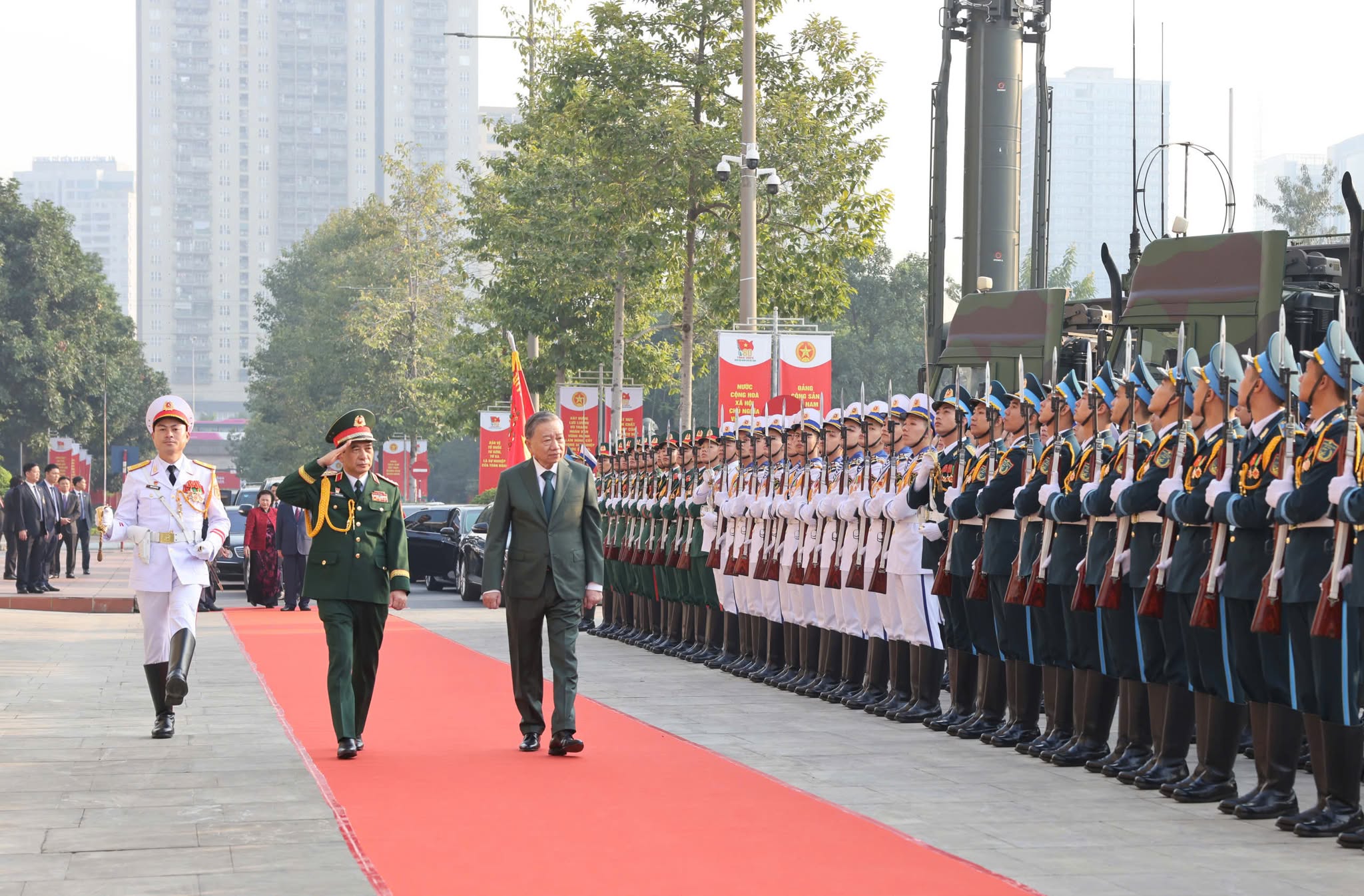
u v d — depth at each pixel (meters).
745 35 21.39
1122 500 8.27
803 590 12.41
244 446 110.81
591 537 9.63
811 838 6.93
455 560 26.61
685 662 15.03
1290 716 7.48
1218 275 11.39
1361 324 10.73
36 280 59.56
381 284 64.81
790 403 15.41
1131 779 8.39
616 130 24.58
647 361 31.06
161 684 9.89
